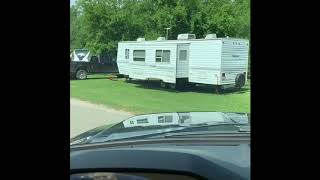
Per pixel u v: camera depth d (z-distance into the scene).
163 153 1.95
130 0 42.31
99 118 16.23
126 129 2.44
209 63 22.80
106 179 1.89
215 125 2.45
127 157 1.94
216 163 1.90
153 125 2.52
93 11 39.62
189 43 23.77
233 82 22.70
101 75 32.44
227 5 37.00
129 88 26.19
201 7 38.09
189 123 2.56
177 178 1.86
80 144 2.20
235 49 22.48
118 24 40.41
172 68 24.14
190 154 1.95
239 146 2.04
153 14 40.75
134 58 27.16
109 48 40.16
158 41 25.08
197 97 21.86
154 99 21.70
